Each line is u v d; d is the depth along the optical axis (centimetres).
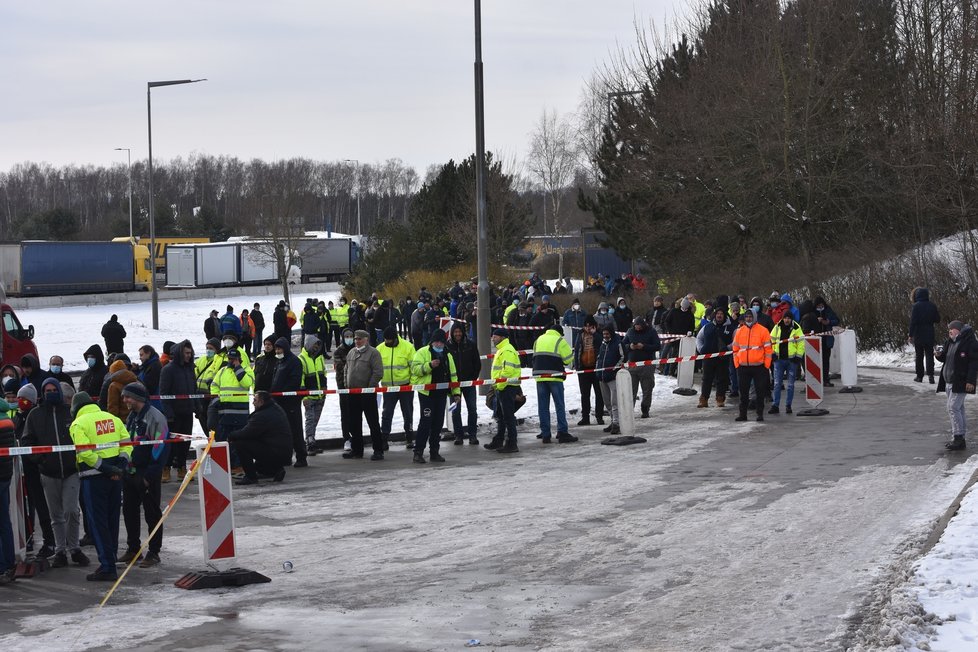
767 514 1169
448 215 6238
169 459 1645
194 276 7456
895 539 1019
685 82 4209
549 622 811
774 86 3853
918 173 3619
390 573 998
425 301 3769
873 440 1673
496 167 6238
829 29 3866
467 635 784
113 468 1035
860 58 3841
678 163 4019
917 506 1166
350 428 1766
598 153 4550
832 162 3881
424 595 909
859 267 3316
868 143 3862
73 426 1041
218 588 973
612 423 1906
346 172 16775
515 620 820
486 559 1033
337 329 4038
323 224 15600
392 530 1195
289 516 1309
